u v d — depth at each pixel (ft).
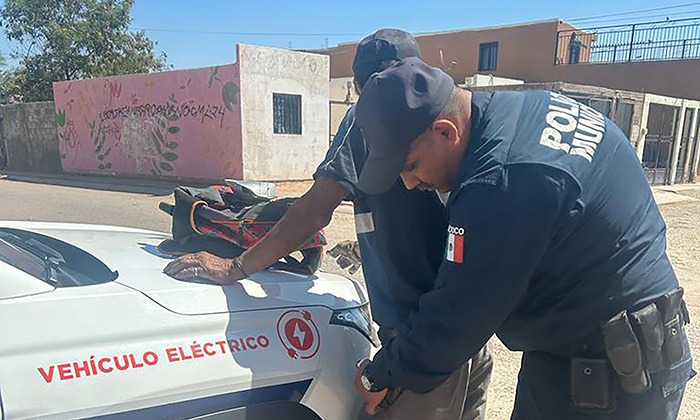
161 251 7.04
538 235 4.34
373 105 4.51
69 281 5.53
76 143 57.93
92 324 4.66
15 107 64.69
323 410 5.91
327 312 6.35
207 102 45.27
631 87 72.79
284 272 7.00
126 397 4.48
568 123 4.78
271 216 6.87
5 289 4.62
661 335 4.82
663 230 5.23
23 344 4.25
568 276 4.71
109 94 53.01
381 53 6.53
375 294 6.56
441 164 4.77
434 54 94.89
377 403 5.81
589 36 86.58
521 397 5.64
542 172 4.34
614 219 4.59
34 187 46.29
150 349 4.78
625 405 4.90
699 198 48.32
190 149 47.44
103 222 27.63
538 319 5.00
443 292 4.69
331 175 5.96
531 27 83.15
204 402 4.92
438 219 5.82
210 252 6.89
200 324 5.21
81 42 75.92
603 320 4.78
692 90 67.46
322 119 48.91
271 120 45.19
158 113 49.26
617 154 4.79
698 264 21.86
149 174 51.47
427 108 4.43
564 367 5.10
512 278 4.45
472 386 7.30
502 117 4.69
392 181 4.63
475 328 4.67
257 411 5.26
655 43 71.72
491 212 4.33
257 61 43.39
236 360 5.21
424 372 5.09
